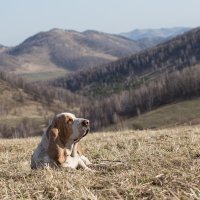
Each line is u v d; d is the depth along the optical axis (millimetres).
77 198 5898
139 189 6152
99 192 6184
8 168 9039
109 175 7309
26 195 6289
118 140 13266
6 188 6562
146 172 7199
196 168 7262
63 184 6609
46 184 6676
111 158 9703
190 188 5977
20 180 7422
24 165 9172
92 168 8492
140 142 11898
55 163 7949
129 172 7246
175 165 7938
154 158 8805
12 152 12547
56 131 8031
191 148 9914
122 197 5949
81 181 6809
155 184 6523
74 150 8227
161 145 10852
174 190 6055
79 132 7945
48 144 8086
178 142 11164
